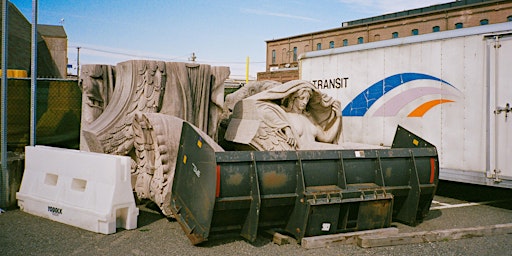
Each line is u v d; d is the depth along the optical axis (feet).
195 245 15.97
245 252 15.46
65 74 107.55
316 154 17.20
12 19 85.71
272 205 16.22
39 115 31.42
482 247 16.70
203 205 15.39
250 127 24.44
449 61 26.25
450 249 16.40
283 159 16.42
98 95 24.47
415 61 28.27
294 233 16.67
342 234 16.87
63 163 19.69
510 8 115.03
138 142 20.61
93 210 17.66
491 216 22.31
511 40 23.07
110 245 15.93
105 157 17.98
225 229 15.97
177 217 17.21
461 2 129.70
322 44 157.28
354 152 18.10
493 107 23.80
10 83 30.94
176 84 23.88
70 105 32.01
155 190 18.93
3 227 18.19
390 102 29.91
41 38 99.35
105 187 17.76
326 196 16.53
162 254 15.05
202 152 15.74
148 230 17.89
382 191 17.94
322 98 26.86
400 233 17.76
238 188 15.37
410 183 19.21
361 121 32.17
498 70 23.66
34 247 15.62
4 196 21.42
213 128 25.30
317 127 26.91
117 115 22.76
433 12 128.36
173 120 19.71
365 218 17.57
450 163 26.14
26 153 21.74
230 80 105.09
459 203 26.20
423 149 19.77
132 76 23.32
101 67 24.53
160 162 18.78
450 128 26.16
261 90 33.24
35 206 20.27
